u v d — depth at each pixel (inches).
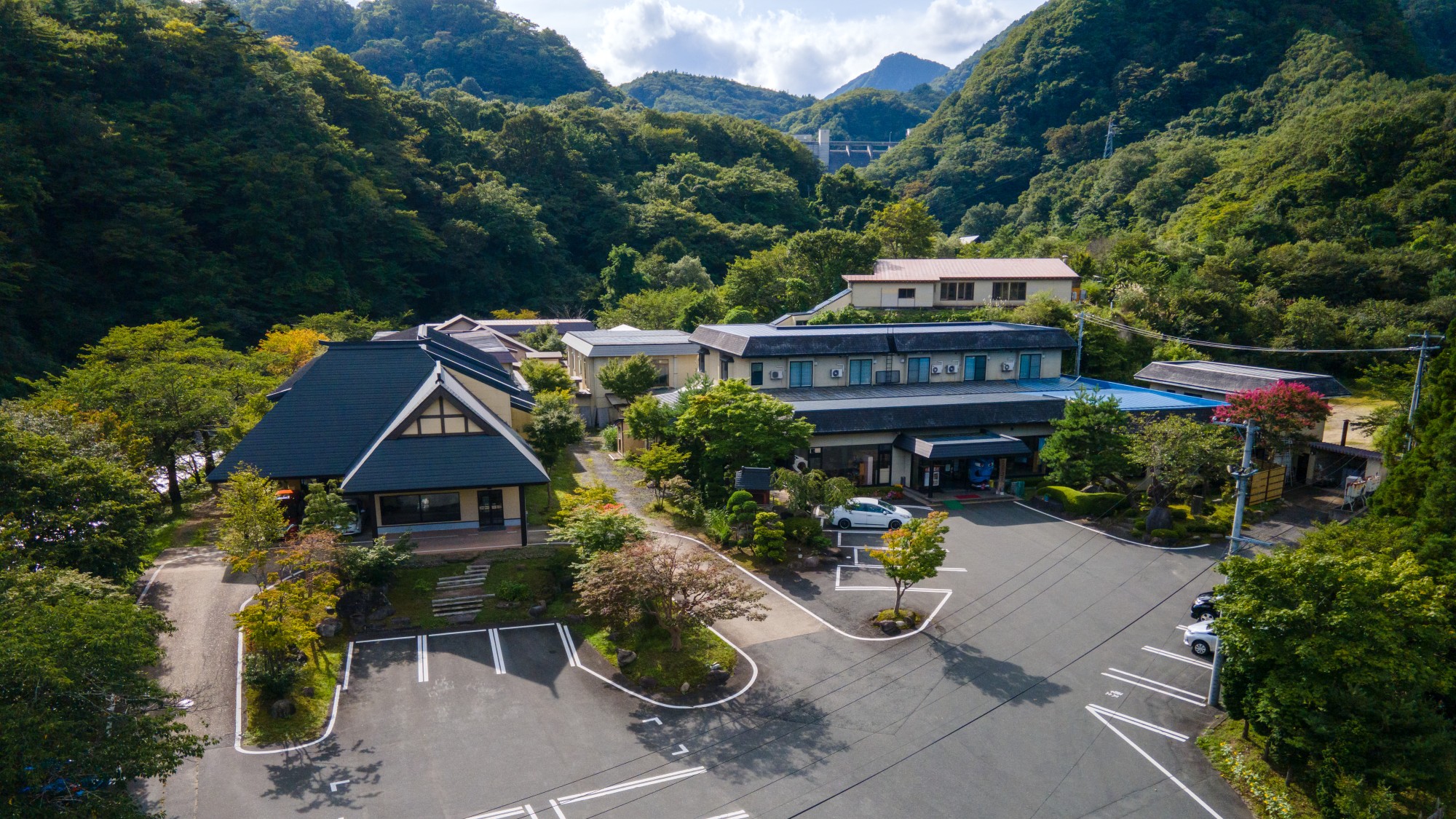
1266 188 3941.9
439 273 4303.6
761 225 5093.5
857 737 935.0
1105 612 1248.2
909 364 2139.5
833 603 1273.4
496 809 802.2
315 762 869.8
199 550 1381.6
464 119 5669.3
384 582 1228.5
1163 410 1862.7
